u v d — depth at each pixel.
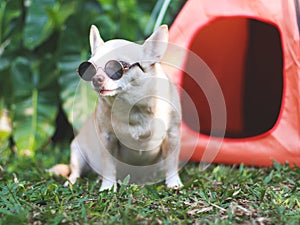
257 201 0.86
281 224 0.73
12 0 1.49
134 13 1.60
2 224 0.73
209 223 0.73
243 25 1.35
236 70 1.43
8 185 0.91
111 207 0.80
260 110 1.44
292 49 1.05
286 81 1.07
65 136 1.65
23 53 1.55
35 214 0.77
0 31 1.50
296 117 1.06
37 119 1.48
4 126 1.51
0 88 1.54
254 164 1.12
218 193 0.90
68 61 1.49
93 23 1.52
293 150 1.06
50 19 1.48
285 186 0.95
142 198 0.87
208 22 1.13
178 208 0.81
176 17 1.24
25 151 1.43
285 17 1.07
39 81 1.51
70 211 0.80
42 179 1.06
